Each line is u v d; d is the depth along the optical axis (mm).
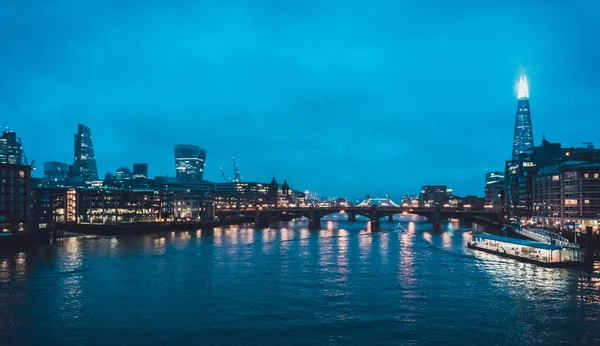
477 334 69062
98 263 131125
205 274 112938
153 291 94688
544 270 117000
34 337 68125
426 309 81125
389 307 82312
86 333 69625
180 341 66312
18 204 181625
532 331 70250
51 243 191250
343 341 66250
